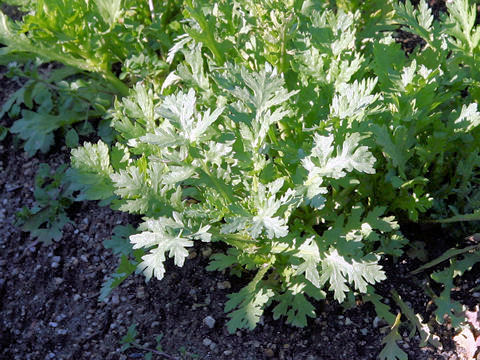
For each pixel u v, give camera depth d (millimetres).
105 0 599
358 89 472
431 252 533
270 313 510
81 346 510
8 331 531
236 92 453
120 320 522
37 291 554
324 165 436
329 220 520
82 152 490
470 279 514
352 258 440
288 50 537
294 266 456
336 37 517
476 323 480
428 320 497
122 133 496
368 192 516
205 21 520
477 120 490
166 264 552
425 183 503
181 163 449
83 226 594
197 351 494
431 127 534
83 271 563
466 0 536
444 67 545
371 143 480
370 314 505
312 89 510
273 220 417
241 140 461
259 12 521
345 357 482
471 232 528
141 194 464
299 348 490
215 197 456
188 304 524
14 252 584
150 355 495
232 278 536
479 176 556
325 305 512
